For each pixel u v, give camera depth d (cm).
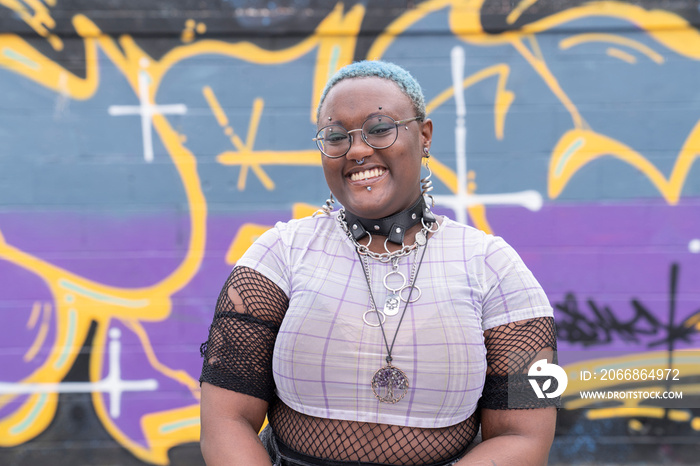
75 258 314
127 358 315
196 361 316
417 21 311
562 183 313
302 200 317
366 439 113
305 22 312
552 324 120
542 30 311
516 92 312
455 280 117
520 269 121
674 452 309
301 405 116
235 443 112
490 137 313
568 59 311
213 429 115
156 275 316
